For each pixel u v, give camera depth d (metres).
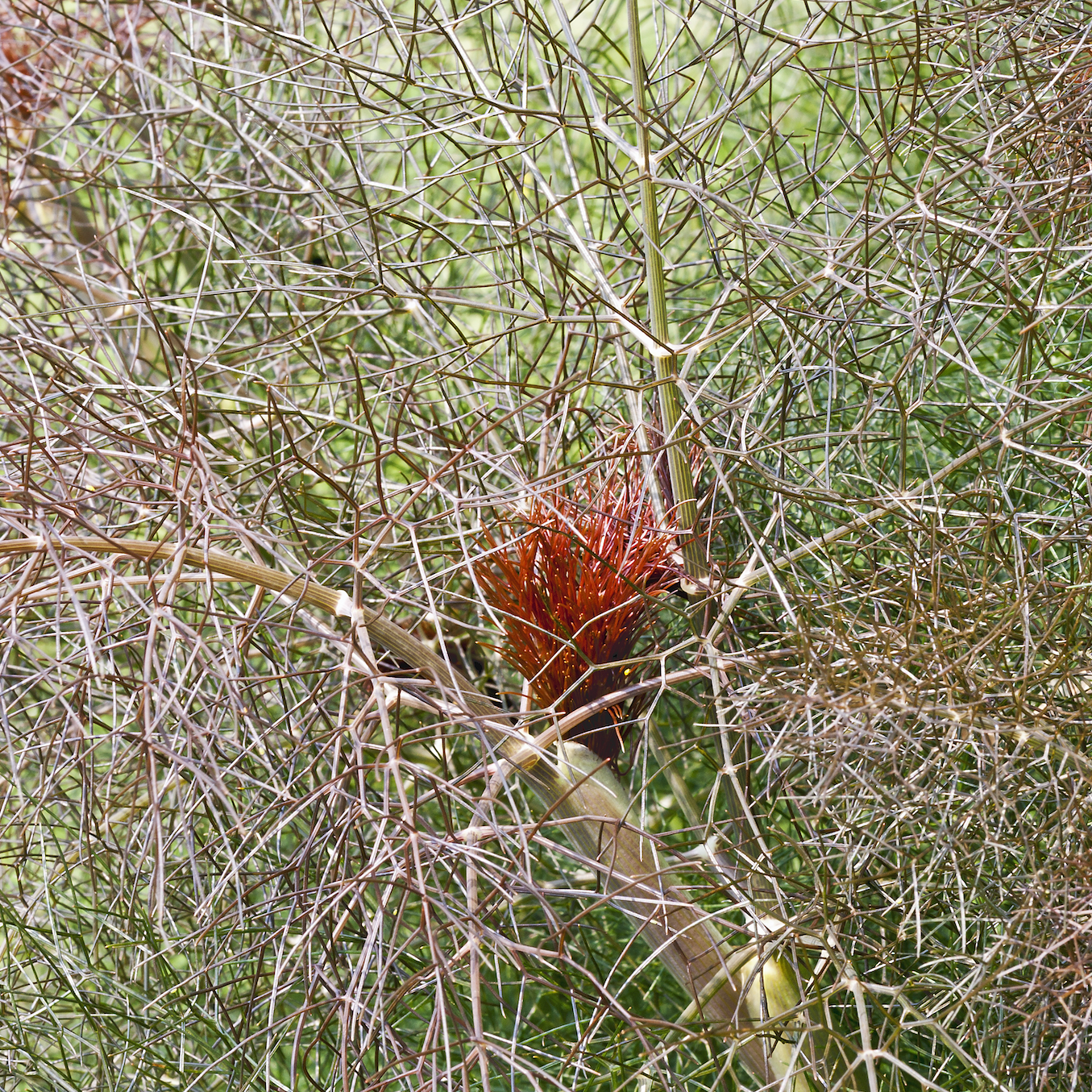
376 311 0.67
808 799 0.57
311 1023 0.64
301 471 0.64
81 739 0.59
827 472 0.61
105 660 0.62
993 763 0.56
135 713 0.58
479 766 0.58
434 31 0.63
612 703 0.59
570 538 0.60
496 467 0.61
